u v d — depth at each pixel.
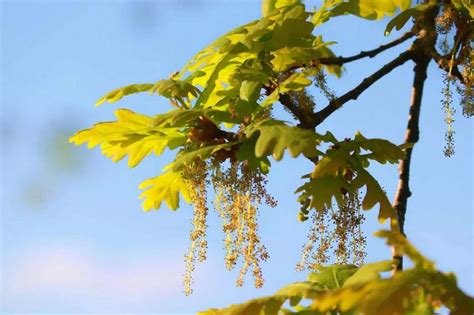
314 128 4.72
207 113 4.56
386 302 2.67
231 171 4.50
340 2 5.36
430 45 5.11
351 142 4.62
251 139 4.51
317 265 4.36
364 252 4.47
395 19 5.18
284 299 3.59
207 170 4.59
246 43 4.72
